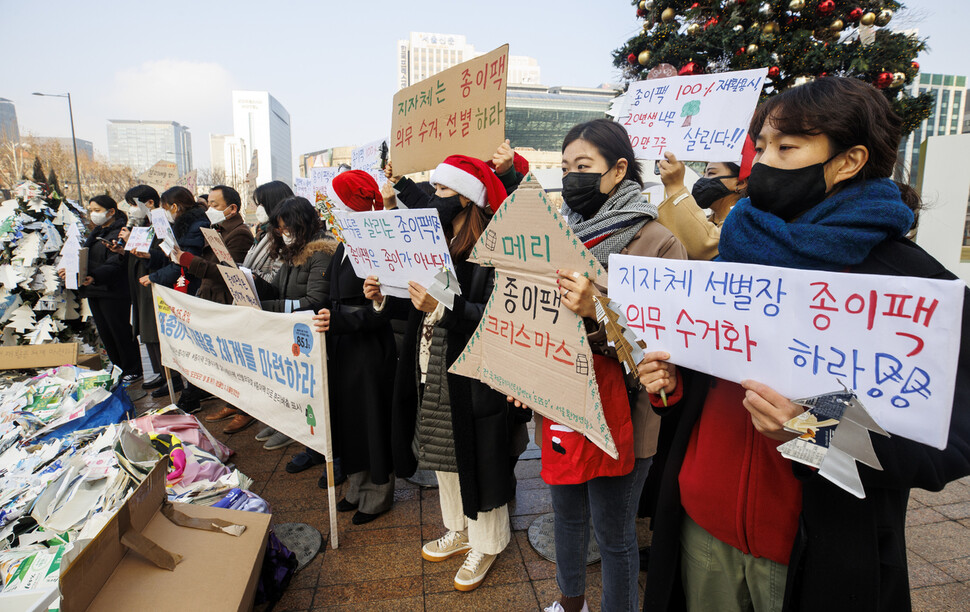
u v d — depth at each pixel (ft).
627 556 5.39
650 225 5.37
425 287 6.57
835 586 3.25
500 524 7.35
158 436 8.64
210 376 10.18
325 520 8.96
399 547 8.18
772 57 14.37
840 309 2.83
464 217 6.97
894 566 3.25
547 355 4.85
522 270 4.99
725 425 3.82
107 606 4.82
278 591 6.96
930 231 14.01
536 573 7.53
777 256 3.39
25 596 5.08
